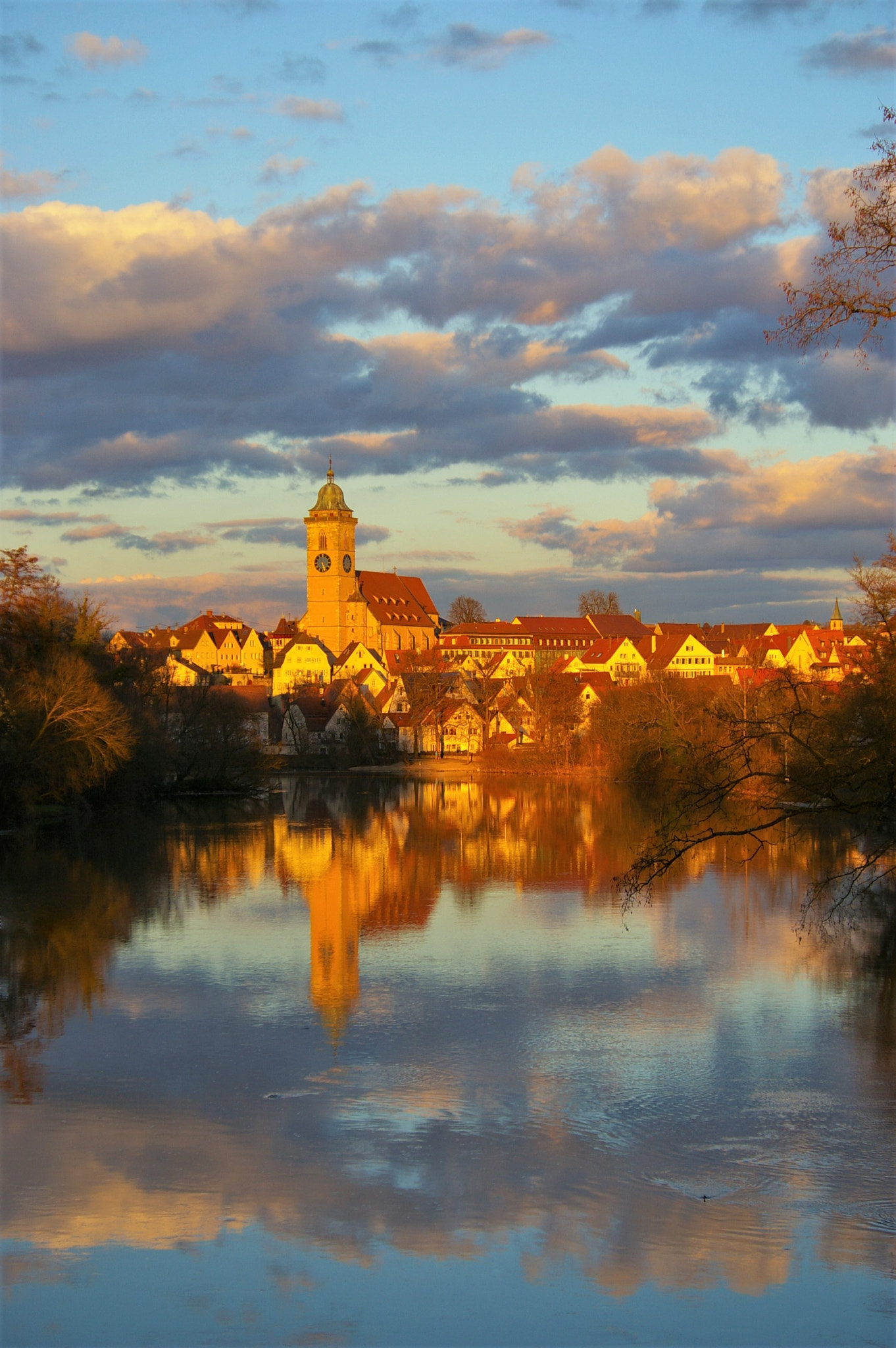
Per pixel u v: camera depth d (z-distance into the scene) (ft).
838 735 157.07
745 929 204.54
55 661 342.23
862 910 218.79
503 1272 83.66
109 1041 140.97
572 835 353.51
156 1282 82.17
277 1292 81.10
